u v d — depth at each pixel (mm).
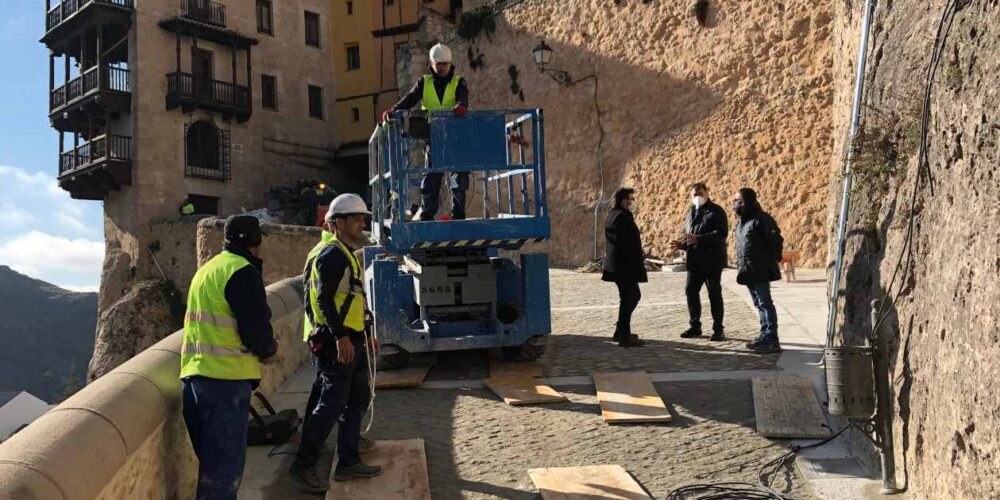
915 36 5168
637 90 21531
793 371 7531
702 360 8203
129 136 30734
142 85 30438
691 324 9477
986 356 3371
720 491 4977
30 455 2908
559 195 23531
